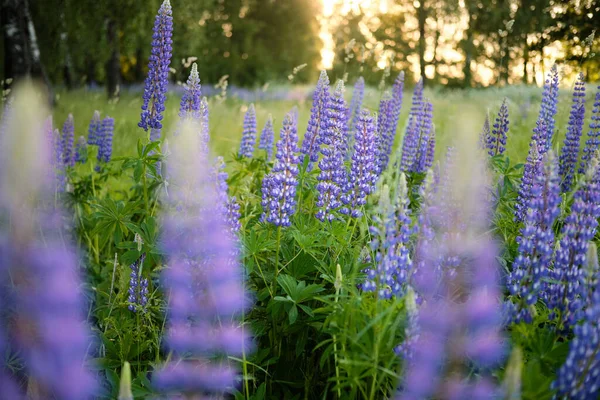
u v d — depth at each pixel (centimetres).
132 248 389
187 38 1959
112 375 304
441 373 250
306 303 357
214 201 280
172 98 1357
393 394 262
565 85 759
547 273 313
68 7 1873
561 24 771
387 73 698
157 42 475
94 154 755
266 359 352
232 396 331
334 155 400
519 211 406
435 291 273
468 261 277
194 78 465
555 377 258
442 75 2191
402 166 588
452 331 246
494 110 862
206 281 264
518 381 210
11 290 204
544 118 520
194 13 2036
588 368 233
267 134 652
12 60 1359
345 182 402
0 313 215
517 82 1043
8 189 187
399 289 294
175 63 1920
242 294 310
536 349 268
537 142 506
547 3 777
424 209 286
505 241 388
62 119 1171
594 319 240
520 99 957
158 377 269
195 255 260
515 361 210
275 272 357
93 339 355
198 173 259
